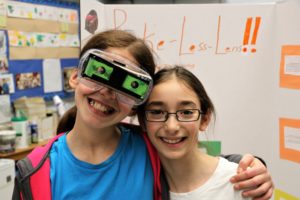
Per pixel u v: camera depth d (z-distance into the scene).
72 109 1.08
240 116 1.60
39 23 2.57
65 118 1.08
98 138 0.89
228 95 1.60
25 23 2.45
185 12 1.58
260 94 1.57
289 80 1.48
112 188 0.86
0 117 2.29
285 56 1.49
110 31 0.94
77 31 2.99
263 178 0.88
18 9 2.38
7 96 2.33
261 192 0.88
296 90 1.46
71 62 2.95
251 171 0.88
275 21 1.52
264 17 1.53
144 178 0.89
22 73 2.45
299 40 1.43
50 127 2.62
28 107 2.44
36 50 2.56
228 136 1.62
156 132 0.89
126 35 0.92
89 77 0.82
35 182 0.83
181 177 0.94
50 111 2.66
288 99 1.49
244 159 0.94
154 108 0.89
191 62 1.61
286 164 1.52
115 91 0.83
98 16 1.62
